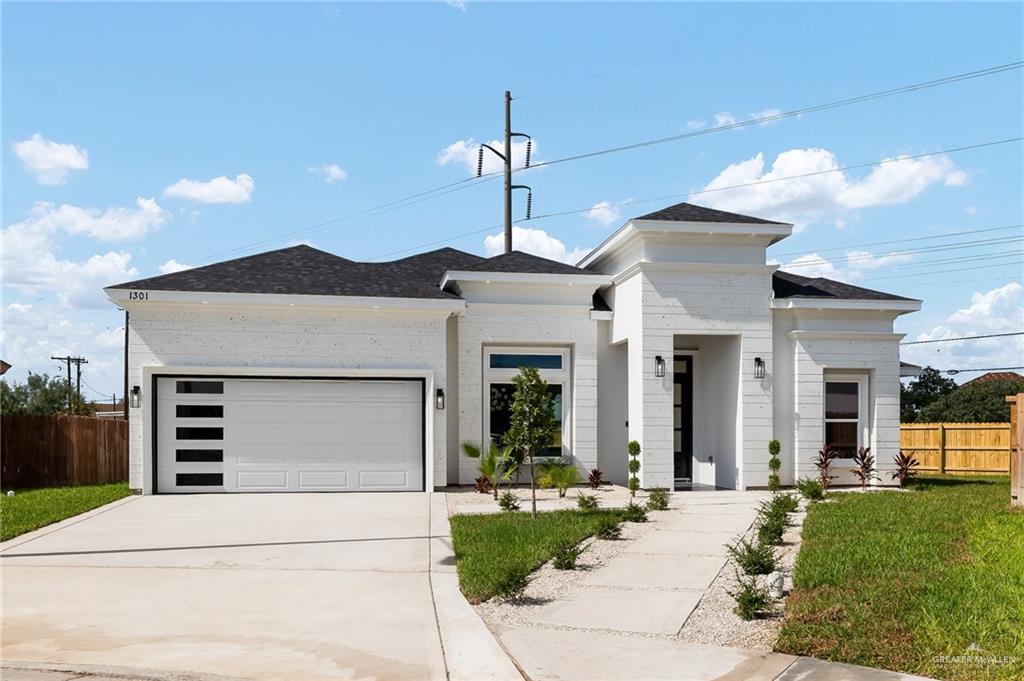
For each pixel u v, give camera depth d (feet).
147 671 21.02
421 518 46.26
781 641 22.25
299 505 51.90
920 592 26.35
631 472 60.13
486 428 64.28
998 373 163.12
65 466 72.54
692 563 33.35
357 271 64.64
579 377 65.05
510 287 64.44
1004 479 75.66
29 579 31.42
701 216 63.10
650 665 20.97
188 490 58.18
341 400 59.88
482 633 24.04
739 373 62.34
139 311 57.62
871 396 64.64
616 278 65.57
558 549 34.24
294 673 20.86
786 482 63.57
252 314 58.70
